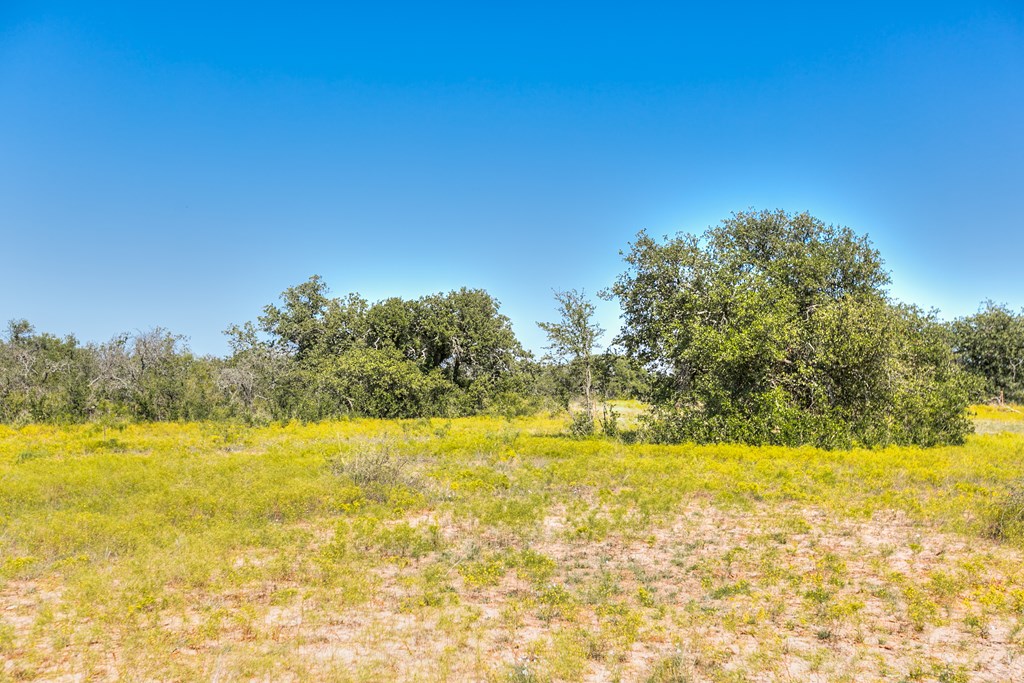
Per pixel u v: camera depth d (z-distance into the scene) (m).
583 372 25.52
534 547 10.10
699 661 6.19
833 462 17.27
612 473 15.53
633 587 8.35
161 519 11.18
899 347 22.27
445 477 15.33
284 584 8.51
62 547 9.81
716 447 19.36
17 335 44.62
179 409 34.12
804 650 6.44
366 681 5.79
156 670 6.02
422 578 8.63
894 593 7.85
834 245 25.30
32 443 23.70
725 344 21.36
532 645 6.48
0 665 6.14
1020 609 7.25
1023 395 53.50
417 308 44.69
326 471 15.86
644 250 25.39
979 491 13.22
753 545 9.95
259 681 5.87
